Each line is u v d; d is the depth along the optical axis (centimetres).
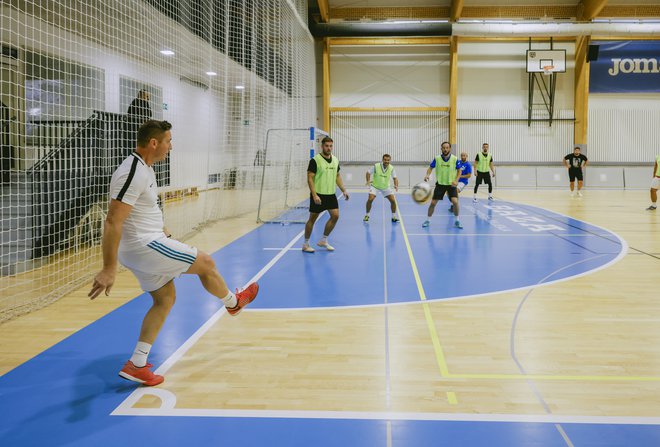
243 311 473
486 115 2234
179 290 545
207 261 325
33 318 454
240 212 1350
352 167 2277
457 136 2253
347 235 956
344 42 2239
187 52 1297
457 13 1994
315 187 775
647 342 389
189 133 1678
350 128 2289
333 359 356
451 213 1312
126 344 388
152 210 301
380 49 2250
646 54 2178
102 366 344
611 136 2214
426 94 2252
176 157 1562
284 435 253
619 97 2205
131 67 1299
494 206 1484
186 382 318
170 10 1052
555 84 2219
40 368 340
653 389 305
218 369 338
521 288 559
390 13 2183
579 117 2177
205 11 1225
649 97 2203
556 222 1126
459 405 284
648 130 2208
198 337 402
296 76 1681
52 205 746
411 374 329
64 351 372
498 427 259
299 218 1225
